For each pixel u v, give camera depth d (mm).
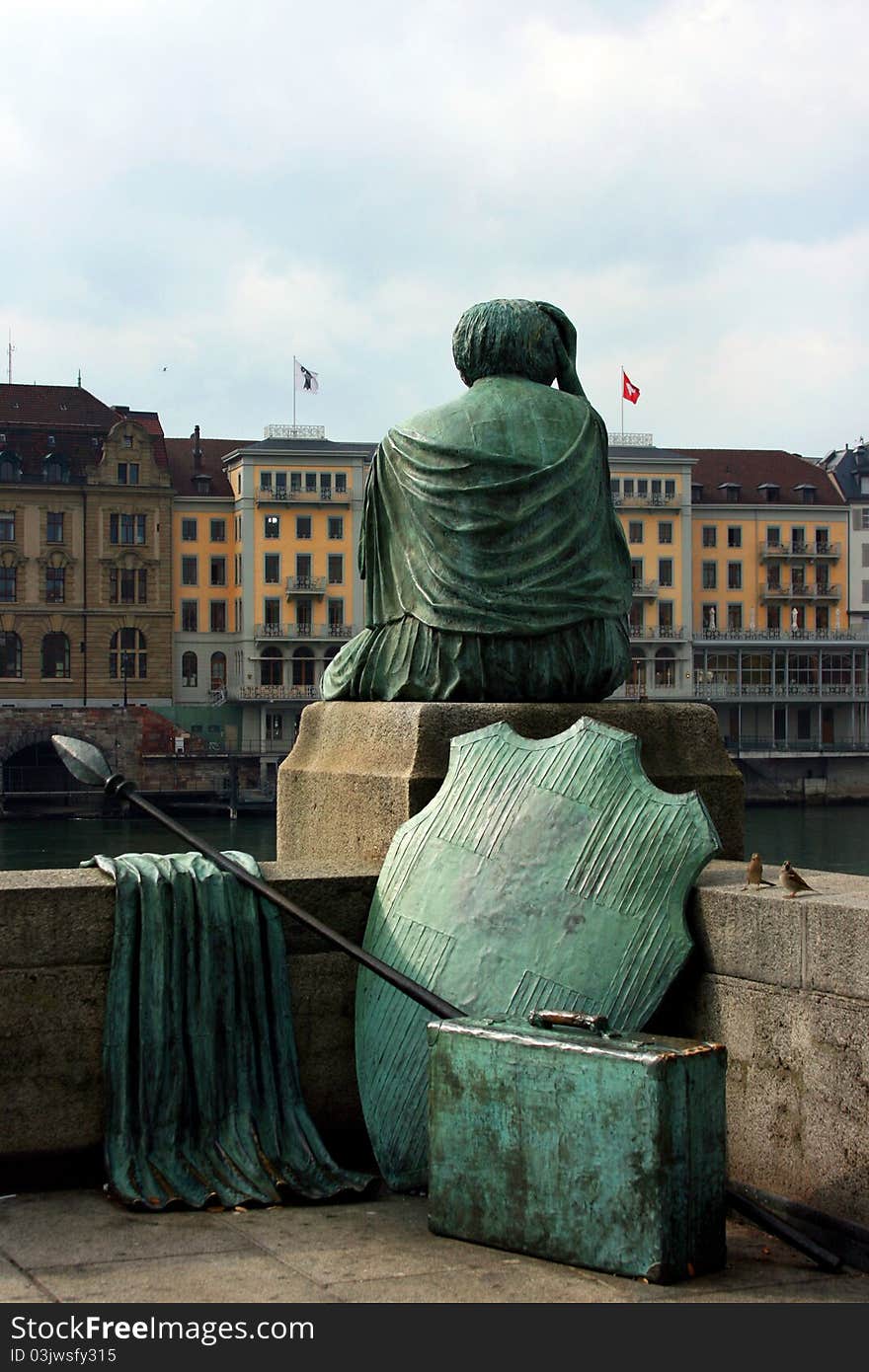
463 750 6500
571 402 7551
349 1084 6332
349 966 6371
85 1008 5898
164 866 6098
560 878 5992
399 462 7504
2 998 5785
